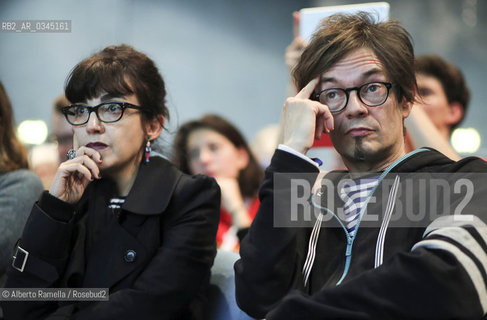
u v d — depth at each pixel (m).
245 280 2.02
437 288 1.66
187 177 2.61
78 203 2.58
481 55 11.55
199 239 2.45
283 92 12.40
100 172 2.53
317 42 2.22
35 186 3.12
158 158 2.68
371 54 2.13
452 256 1.70
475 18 11.62
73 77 2.51
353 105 2.09
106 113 2.48
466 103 4.23
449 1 11.68
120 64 2.53
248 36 12.41
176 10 12.17
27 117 10.31
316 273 2.10
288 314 1.82
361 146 2.11
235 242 4.07
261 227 2.02
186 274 2.38
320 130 2.16
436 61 4.09
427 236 1.84
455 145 8.12
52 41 10.55
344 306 1.75
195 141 4.54
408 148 3.40
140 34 11.81
